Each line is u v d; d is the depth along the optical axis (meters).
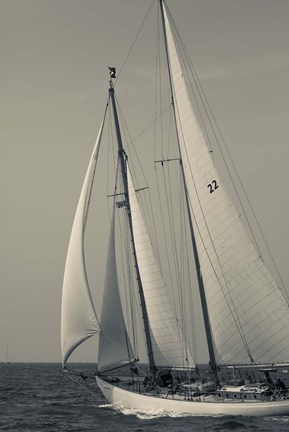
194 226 93.81
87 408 109.00
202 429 78.69
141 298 98.44
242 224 89.81
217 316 91.44
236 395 85.94
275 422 81.88
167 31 93.12
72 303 99.06
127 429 81.19
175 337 95.25
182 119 93.50
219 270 91.25
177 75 93.12
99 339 99.00
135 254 99.19
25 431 83.62
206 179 91.81
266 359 88.31
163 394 92.50
